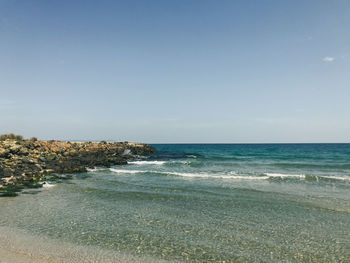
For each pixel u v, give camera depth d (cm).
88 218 1327
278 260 888
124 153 5531
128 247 975
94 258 876
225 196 1833
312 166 3859
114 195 1850
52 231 1136
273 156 6172
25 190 2003
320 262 878
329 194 1930
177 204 1616
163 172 3098
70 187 2128
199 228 1194
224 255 920
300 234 1131
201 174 2912
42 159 3081
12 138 4022
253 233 1138
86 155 3938
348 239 1079
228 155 6644
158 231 1150
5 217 1331
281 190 2067
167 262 859
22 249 941
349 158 5475
